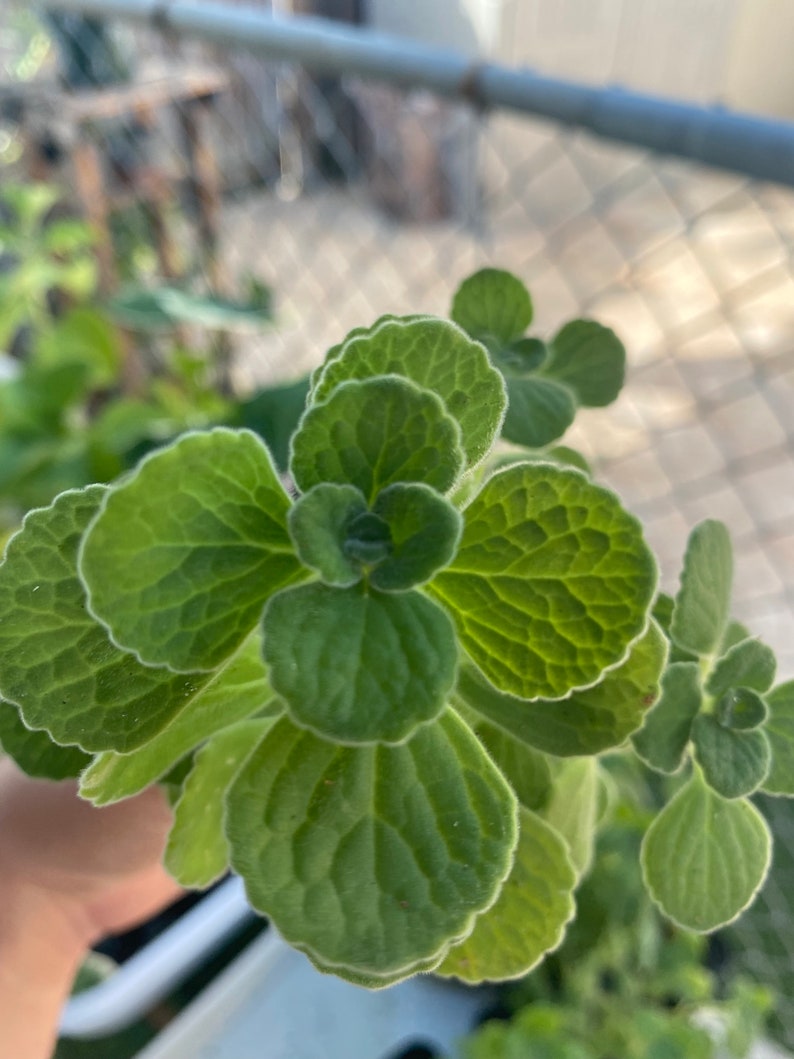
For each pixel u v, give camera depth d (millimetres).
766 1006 385
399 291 678
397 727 112
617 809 400
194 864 166
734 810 163
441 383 133
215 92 664
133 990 362
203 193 685
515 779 167
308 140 732
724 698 161
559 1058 346
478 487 144
